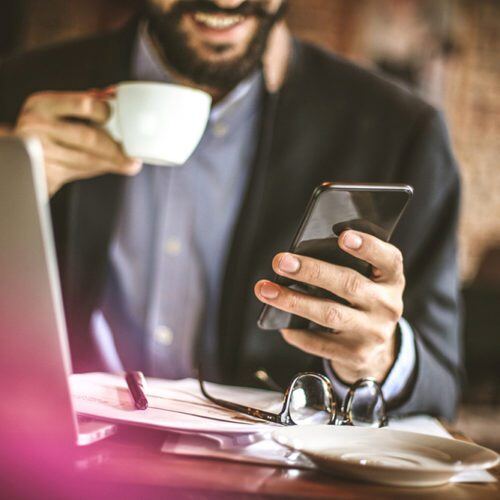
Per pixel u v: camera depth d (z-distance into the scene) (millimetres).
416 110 1665
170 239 1655
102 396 913
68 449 715
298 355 1516
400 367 1040
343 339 977
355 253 872
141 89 1028
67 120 1090
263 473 724
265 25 1473
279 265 868
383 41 5223
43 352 670
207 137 1628
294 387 893
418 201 1593
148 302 1648
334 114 1646
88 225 1588
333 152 1623
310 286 929
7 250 643
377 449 763
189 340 1642
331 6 5188
